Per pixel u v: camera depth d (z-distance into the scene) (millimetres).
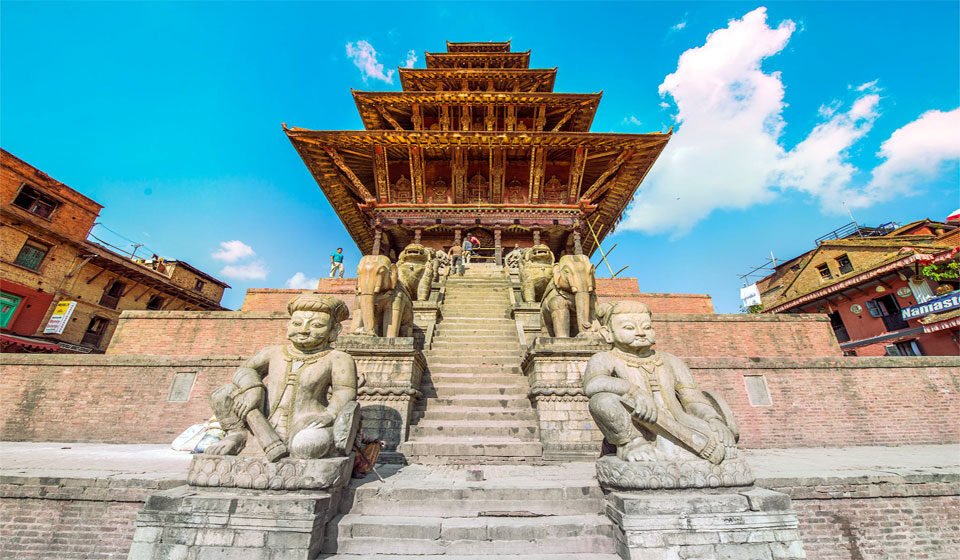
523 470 5754
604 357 4848
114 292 27875
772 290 34500
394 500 4426
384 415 7047
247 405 4254
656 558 3537
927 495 4945
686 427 4180
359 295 8414
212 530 3586
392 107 28969
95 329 26625
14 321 22312
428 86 33094
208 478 3873
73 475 4805
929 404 9695
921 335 21000
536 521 4117
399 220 25562
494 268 22000
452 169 26500
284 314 12414
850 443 9312
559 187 27969
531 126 30922
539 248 12555
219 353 12133
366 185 29781
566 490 4582
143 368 9953
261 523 3598
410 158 25703
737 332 12047
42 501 4672
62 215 24594
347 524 3982
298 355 4812
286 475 3889
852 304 25266
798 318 12258
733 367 9945
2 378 9797
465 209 25750
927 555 4680
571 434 6941
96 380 9820
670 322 12039
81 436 9312
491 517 4246
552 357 7637
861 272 23734
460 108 29078
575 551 3902
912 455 7289
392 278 8648
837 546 4633
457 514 4328
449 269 19156
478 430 7211
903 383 9898
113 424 9438
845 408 9641
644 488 3902
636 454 4109
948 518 4875
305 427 4246
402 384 7367
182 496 3693
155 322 12586
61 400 9633
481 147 25906
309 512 3654
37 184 23562
